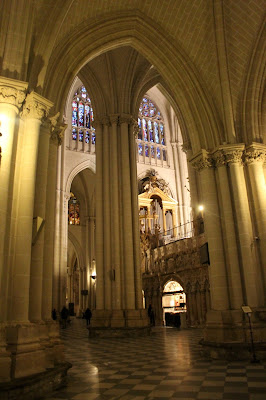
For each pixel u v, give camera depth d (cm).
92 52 1292
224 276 1220
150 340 1530
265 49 1333
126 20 1352
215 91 1377
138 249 1853
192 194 2442
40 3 1005
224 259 1243
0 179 786
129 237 1831
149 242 3003
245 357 994
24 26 905
